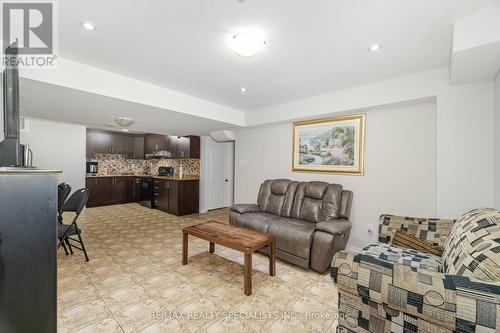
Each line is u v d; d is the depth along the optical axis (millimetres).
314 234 2619
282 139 4117
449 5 1469
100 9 1516
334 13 1553
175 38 1874
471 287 925
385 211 3006
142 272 2506
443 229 2004
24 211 1025
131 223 4609
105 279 2342
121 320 1735
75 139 5195
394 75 2623
